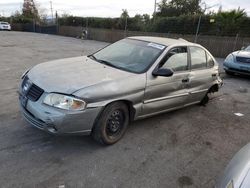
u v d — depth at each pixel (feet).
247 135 15.40
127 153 11.84
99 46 68.44
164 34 76.23
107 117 11.50
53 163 10.49
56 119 10.10
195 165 11.58
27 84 11.53
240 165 7.54
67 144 12.00
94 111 10.75
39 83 11.00
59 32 133.59
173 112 17.93
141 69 13.26
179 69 15.23
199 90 17.47
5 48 47.42
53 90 10.43
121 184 9.66
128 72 12.85
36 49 49.34
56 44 65.57
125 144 12.62
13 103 16.51
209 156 12.51
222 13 65.92
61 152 11.32
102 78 11.61
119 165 10.85
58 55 42.47
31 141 11.94
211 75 18.30
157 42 15.37
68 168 10.27
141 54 14.40
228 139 14.64
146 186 9.73
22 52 43.06
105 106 11.23
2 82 21.70
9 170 9.78
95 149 11.84
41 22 162.09
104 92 10.97
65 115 10.11
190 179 10.51
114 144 12.46
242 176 6.95
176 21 75.61
